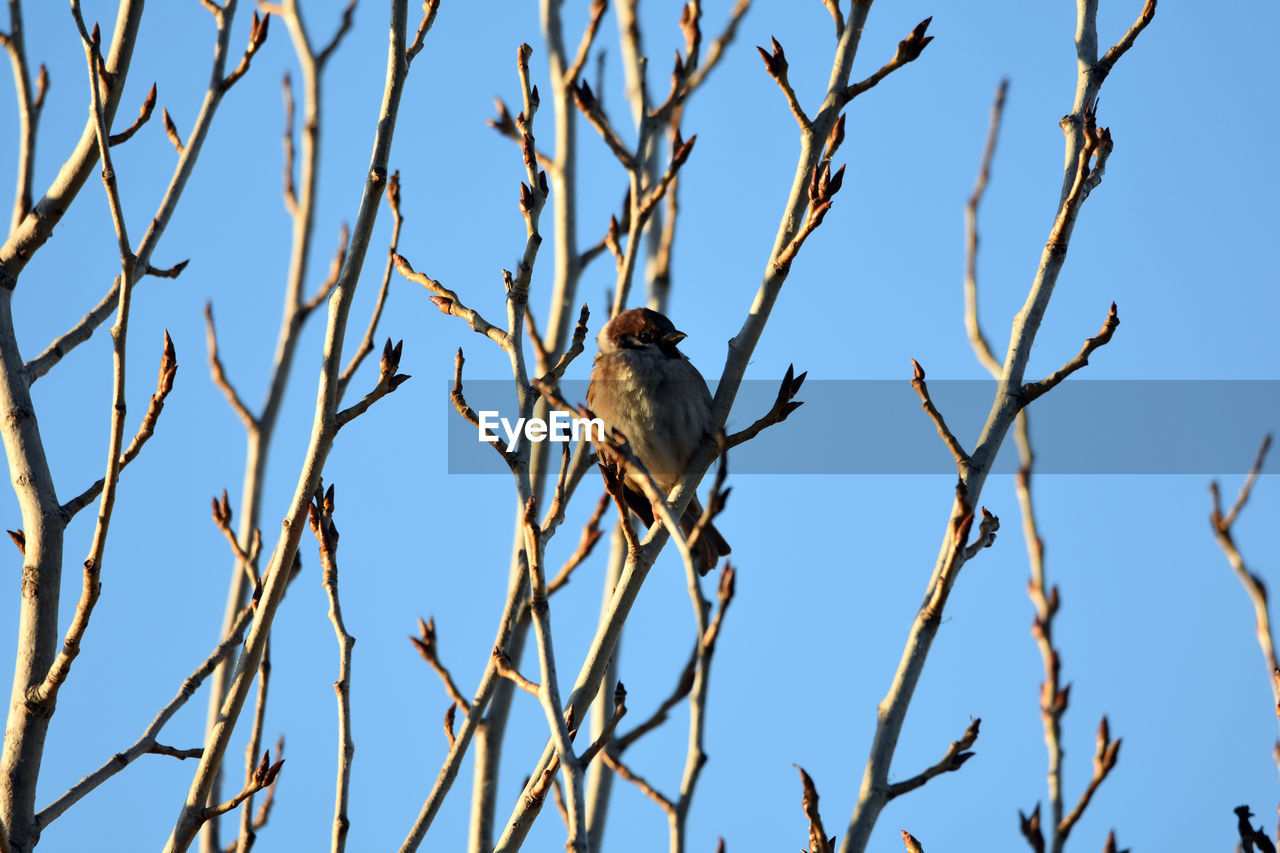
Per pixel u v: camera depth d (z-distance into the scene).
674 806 6.12
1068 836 7.40
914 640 6.50
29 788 7.00
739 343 7.78
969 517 6.53
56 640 7.43
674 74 9.55
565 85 9.91
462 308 7.63
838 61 7.71
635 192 9.15
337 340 7.38
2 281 8.09
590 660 7.36
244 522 9.97
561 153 10.53
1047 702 7.79
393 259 7.89
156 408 7.69
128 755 7.32
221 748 7.26
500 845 6.94
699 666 6.31
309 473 7.33
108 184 7.00
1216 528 7.62
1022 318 7.16
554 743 6.62
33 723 7.09
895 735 6.39
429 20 7.86
